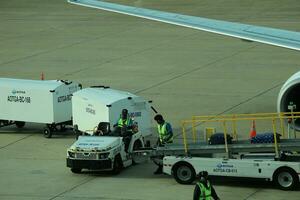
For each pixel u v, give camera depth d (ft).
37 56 288.51
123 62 271.90
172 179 148.25
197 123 190.70
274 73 246.06
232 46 295.28
